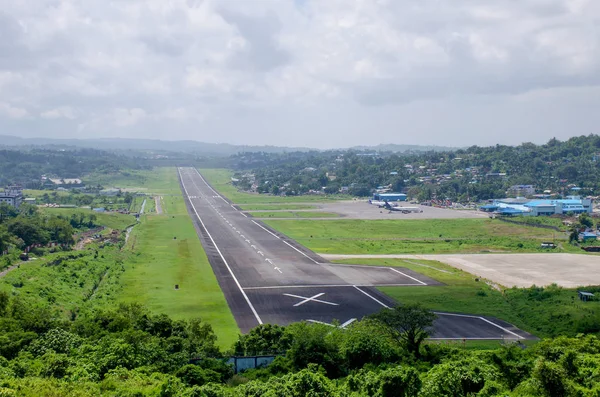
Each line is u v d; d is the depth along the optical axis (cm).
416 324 10406
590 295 14375
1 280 14300
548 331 12350
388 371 7594
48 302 13075
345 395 7406
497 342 11581
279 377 8288
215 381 8594
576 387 7331
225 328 12369
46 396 7081
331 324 12444
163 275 17388
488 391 7231
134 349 9181
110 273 17425
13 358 8888
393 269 18712
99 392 7494
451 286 16325
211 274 17688
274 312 13650
